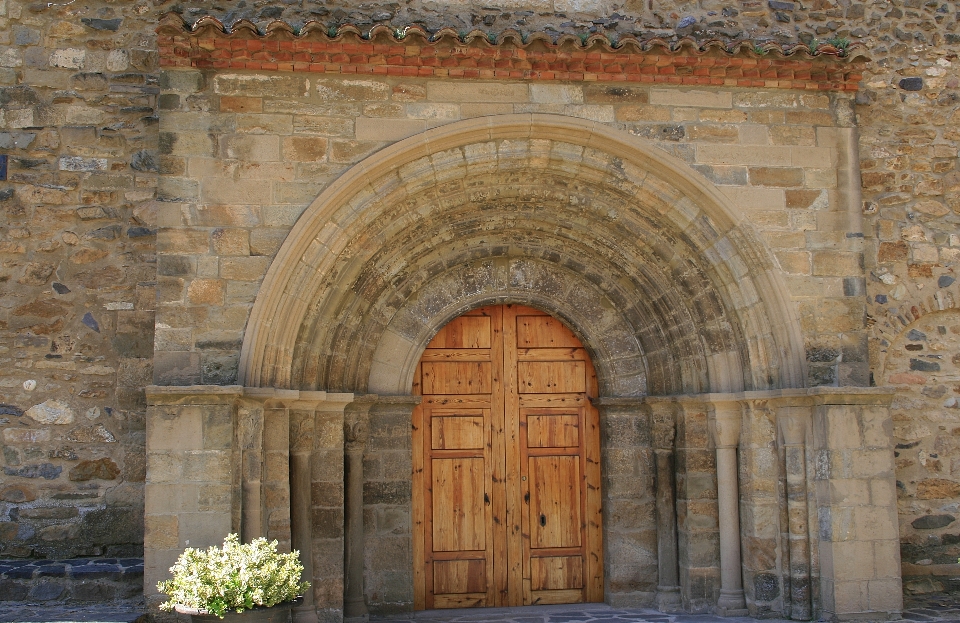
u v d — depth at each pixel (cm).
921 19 788
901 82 780
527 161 681
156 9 720
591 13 739
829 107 706
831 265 687
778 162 693
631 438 764
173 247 627
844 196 696
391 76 660
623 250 741
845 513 648
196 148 638
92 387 690
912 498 742
